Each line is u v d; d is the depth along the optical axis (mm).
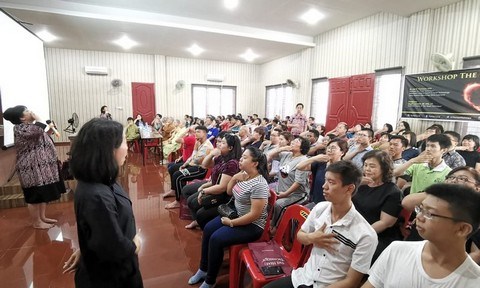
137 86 8516
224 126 7301
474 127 3686
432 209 730
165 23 5207
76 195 950
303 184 2455
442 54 3855
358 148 2912
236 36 5883
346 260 1162
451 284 740
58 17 4836
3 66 3543
